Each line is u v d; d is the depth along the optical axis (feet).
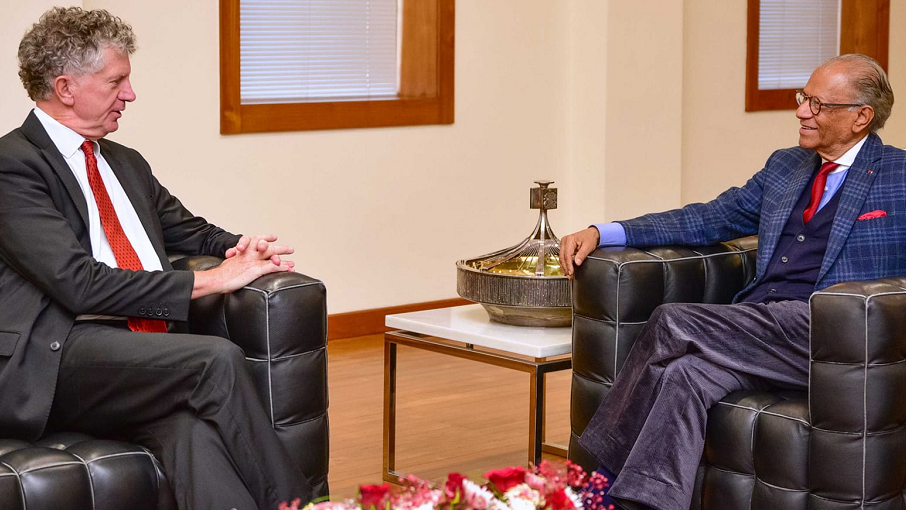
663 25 18.19
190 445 6.65
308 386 7.53
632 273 8.66
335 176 16.03
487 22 17.25
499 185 17.74
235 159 15.14
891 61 22.48
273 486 6.74
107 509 6.41
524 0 17.60
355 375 14.10
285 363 7.41
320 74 15.92
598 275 8.71
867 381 7.02
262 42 15.35
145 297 7.30
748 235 9.68
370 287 16.58
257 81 15.40
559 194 18.42
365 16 16.21
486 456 10.78
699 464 7.90
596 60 17.80
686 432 7.69
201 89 14.76
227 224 15.19
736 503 7.61
